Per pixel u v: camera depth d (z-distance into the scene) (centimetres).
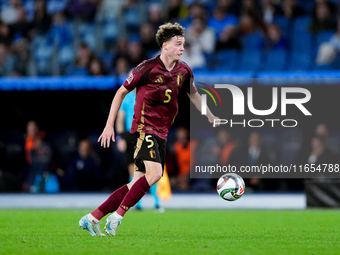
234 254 1419
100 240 1745
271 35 5503
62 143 5353
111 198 1883
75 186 5047
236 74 4778
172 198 4512
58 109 5675
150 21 5769
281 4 5838
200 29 5600
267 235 1975
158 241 1720
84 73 5516
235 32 5588
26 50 6041
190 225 2466
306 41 5531
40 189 5009
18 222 2605
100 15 6275
